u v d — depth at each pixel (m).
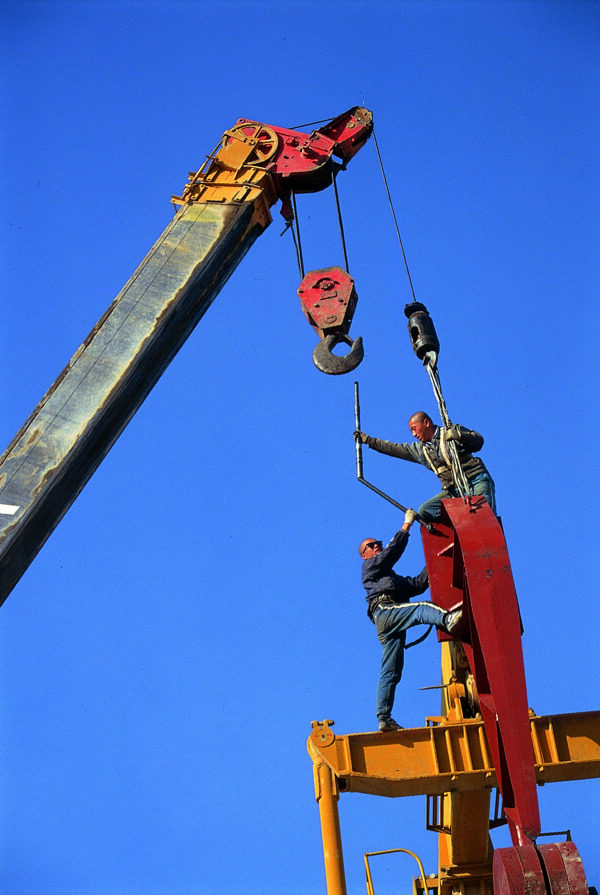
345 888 12.20
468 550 11.27
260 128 13.56
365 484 13.45
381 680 13.21
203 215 12.60
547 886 9.62
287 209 13.52
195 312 12.10
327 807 12.55
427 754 13.01
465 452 13.38
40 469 10.65
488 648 10.84
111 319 11.61
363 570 13.65
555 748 13.06
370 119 13.78
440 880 15.58
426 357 13.48
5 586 10.48
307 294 12.66
